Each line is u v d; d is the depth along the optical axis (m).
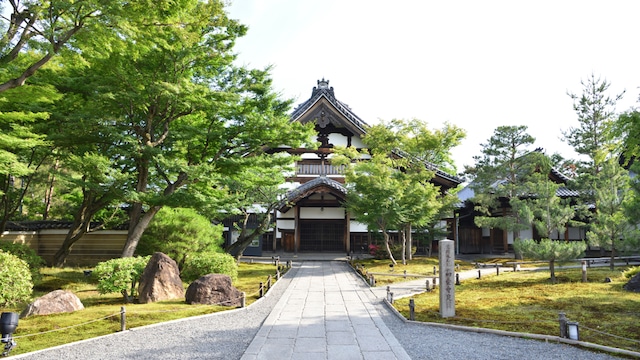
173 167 16.52
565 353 7.90
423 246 31.78
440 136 23.42
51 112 15.59
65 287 15.69
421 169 24.97
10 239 22.67
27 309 11.29
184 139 18.45
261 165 19.25
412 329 9.96
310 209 32.03
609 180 21.92
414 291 15.63
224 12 16.84
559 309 11.37
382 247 27.48
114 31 12.49
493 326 9.80
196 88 16.17
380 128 24.45
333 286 17.20
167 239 17.39
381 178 22.30
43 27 11.38
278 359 7.68
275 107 19.97
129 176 17.03
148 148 16.58
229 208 19.41
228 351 8.27
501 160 28.12
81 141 17.02
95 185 15.87
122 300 13.48
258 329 10.03
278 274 18.95
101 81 15.98
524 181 28.39
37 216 32.28
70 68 16.64
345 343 8.72
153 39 13.81
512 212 30.12
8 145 12.78
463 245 33.75
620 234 18.77
